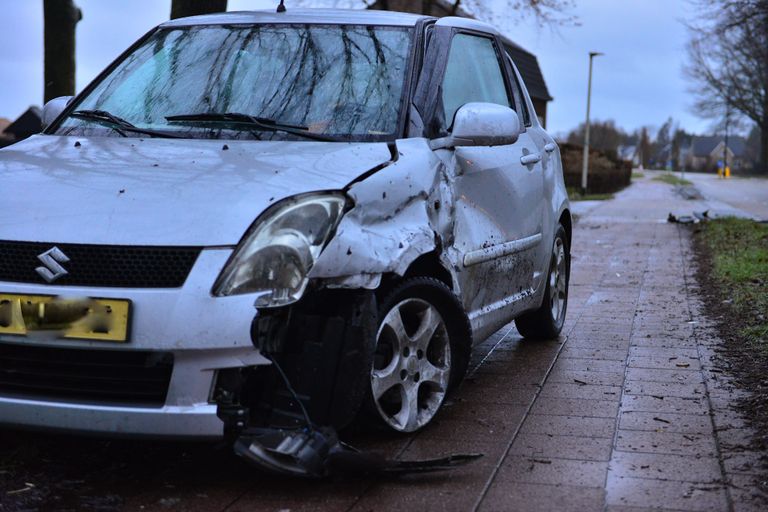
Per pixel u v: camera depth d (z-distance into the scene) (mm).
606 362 5750
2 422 3498
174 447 4039
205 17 5219
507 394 4973
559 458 3912
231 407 3350
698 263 11172
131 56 5055
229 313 3305
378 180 3842
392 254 3758
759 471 3725
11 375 3521
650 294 8641
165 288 3344
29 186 3766
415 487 3572
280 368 3416
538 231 5711
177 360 3326
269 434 3365
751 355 5824
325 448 3404
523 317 6277
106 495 3469
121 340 3314
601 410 4648
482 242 4727
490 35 5734
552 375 5422
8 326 3420
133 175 3781
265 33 4871
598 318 7352
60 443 4066
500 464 3832
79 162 3996
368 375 3594
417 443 4086
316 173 3740
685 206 26938
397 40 4730
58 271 3389
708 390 5016
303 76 4547
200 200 3527
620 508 3359
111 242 3398
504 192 5082
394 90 4441
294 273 3406
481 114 4410
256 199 3510
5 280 3469
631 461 3869
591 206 26594
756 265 9766
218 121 4328
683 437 4188
